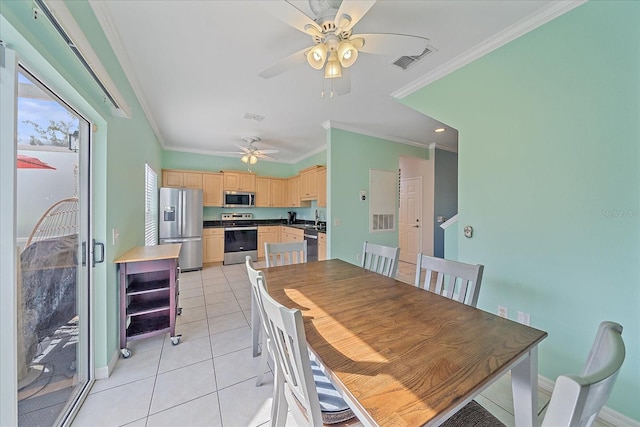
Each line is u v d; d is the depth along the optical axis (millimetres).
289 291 1504
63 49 1126
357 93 2725
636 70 1315
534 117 1719
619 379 1396
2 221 971
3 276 977
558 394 459
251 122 3654
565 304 1598
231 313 2852
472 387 715
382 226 4281
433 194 5051
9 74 969
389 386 715
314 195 4977
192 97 2814
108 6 1536
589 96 1476
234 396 1597
